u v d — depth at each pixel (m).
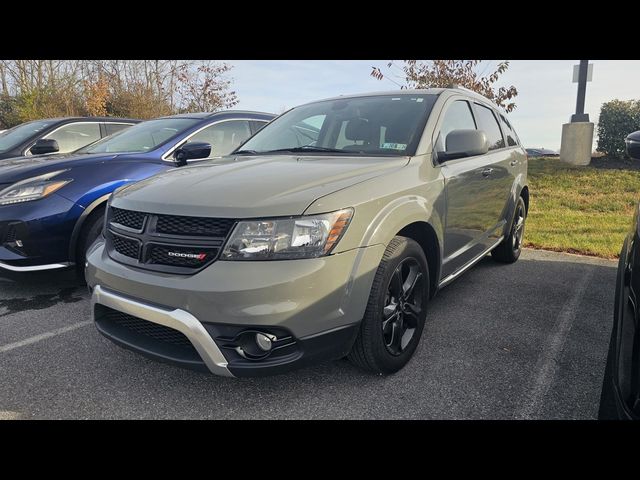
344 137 3.47
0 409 2.50
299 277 2.20
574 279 4.70
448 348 3.15
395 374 2.81
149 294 2.35
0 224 3.88
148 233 2.44
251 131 5.84
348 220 2.36
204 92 19.56
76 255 4.14
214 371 2.28
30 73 18.22
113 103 19.55
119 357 3.06
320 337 2.30
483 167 3.90
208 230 2.30
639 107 10.24
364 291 2.43
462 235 3.58
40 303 4.05
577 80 10.36
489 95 9.41
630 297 1.70
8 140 6.97
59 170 4.17
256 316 2.16
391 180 2.73
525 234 6.62
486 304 3.99
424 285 2.99
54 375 2.84
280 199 2.31
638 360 1.50
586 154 10.25
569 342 3.24
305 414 2.44
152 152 4.77
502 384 2.70
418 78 9.65
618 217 7.23
